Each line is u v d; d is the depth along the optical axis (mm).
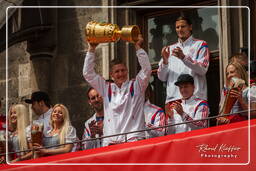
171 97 18656
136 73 21000
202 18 20281
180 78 17750
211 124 19609
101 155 16297
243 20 19297
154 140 16188
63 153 18406
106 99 18016
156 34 20906
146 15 21141
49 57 22266
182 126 17469
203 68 18422
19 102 22578
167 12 20812
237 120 16750
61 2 22234
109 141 17812
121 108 17797
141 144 16141
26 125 19172
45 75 22188
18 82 22672
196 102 17641
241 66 17062
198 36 20297
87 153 16547
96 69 21312
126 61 20969
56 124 18672
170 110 17703
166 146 15852
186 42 18875
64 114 18703
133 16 21156
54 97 22094
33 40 22312
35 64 22344
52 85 22156
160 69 18828
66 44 22078
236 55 17453
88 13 21781
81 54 21812
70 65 21953
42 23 22141
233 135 15477
